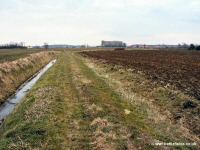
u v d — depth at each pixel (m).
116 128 14.20
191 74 34.94
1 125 16.98
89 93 22.89
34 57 59.16
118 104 19.69
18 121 16.20
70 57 81.25
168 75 33.59
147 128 14.66
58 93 22.95
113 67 43.03
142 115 17.09
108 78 33.06
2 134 14.89
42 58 67.88
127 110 17.98
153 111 18.31
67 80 30.75
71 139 13.00
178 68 42.78
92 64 53.59
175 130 14.63
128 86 27.38
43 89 24.89
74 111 17.64
